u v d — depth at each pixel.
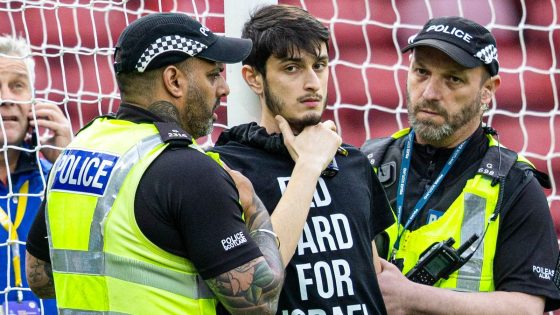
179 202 9.34
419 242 12.71
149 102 9.98
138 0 22.02
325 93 11.02
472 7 23.39
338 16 23.92
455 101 12.77
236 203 9.56
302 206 10.30
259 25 10.95
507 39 23.86
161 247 9.41
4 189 14.86
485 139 13.21
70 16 22.62
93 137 10.07
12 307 14.27
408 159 13.26
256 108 12.97
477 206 12.66
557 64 23.83
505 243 12.58
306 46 10.72
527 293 12.36
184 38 9.95
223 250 9.30
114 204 9.54
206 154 9.82
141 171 9.51
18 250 14.44
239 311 9.38
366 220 10.98
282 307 10.41
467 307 12.02
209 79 10.16
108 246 9.51
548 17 23.81
